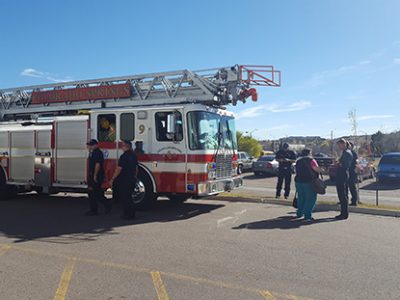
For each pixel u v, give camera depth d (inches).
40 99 476.1
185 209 392.2
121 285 176.9
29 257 220.5
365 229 300.7
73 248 239.9
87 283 179.2
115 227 303.1
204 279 185.0
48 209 393.7
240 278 186.9
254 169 942.4
